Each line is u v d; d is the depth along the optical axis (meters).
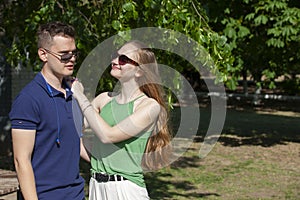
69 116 3.00
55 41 2.90
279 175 9.39
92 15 6.12
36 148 2.92
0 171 4.91
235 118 19.50
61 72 2.94
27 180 2.84
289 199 7.63
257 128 16.45
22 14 7.39
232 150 12.17
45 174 2.94
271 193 8.01
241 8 11.75
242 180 8.94
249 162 10.67
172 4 5.18
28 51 6.28
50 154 2.94
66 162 3.00
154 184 8.48
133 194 3.27
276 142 13.57
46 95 2.93
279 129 16.30
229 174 9.42
